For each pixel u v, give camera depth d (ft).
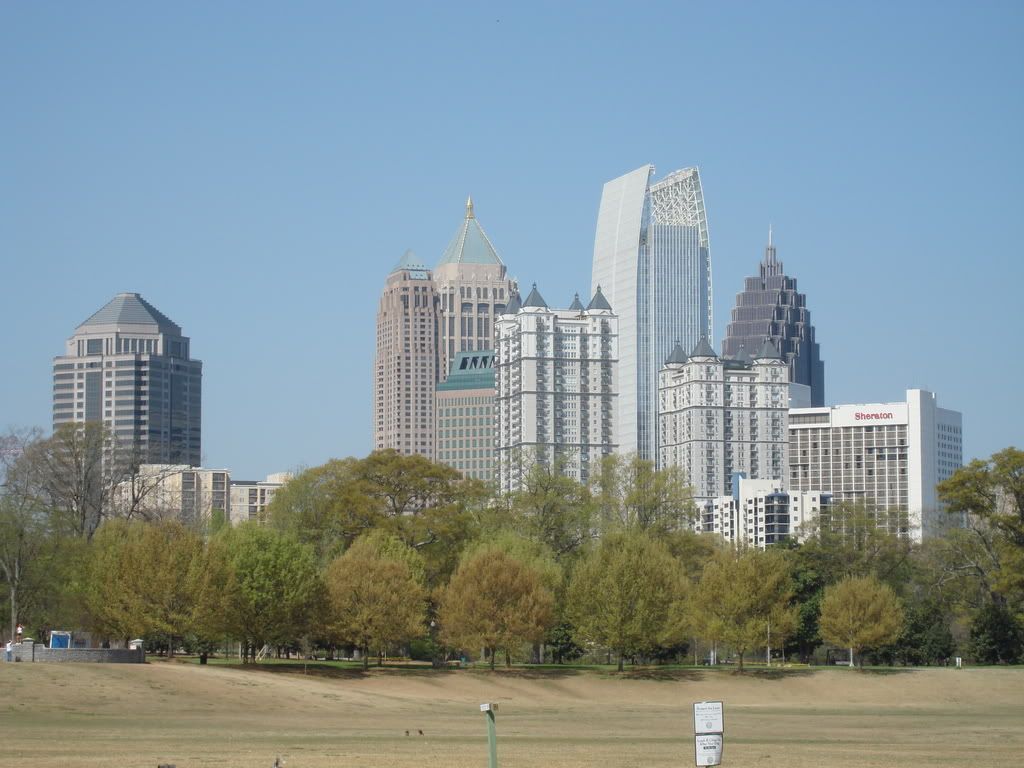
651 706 576.61
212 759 307.78
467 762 312.50
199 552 599.98
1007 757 346.33
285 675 576.61
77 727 386.11
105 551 611.88
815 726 463.83
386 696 544.62
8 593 649.20
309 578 621.72
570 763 314.35
